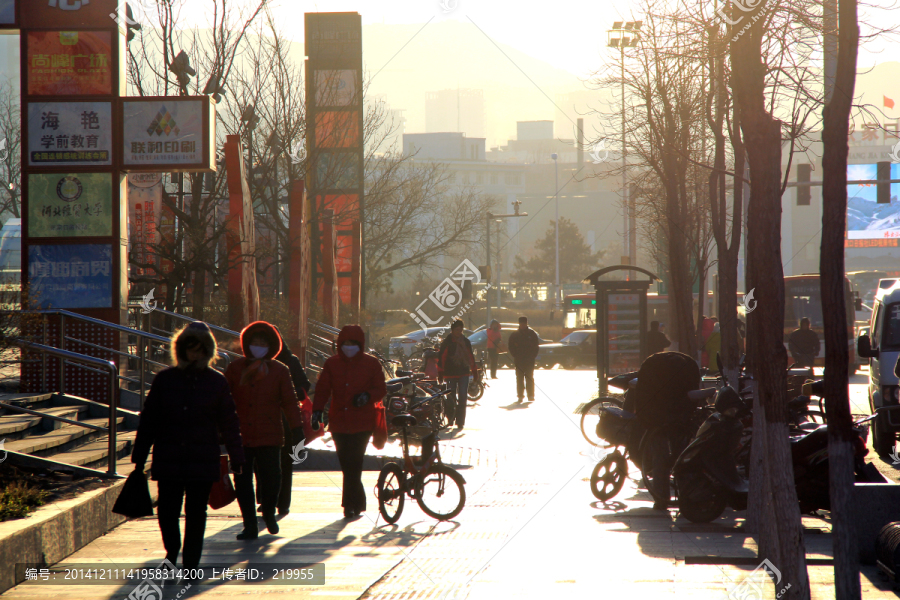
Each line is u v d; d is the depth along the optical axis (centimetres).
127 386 5184
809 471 3177
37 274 5328
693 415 3622
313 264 10625
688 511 3231
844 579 1772
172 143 5422
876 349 5541
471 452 5081
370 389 3212
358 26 10406
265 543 2758
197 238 7012
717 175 4866
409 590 2144
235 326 6012
